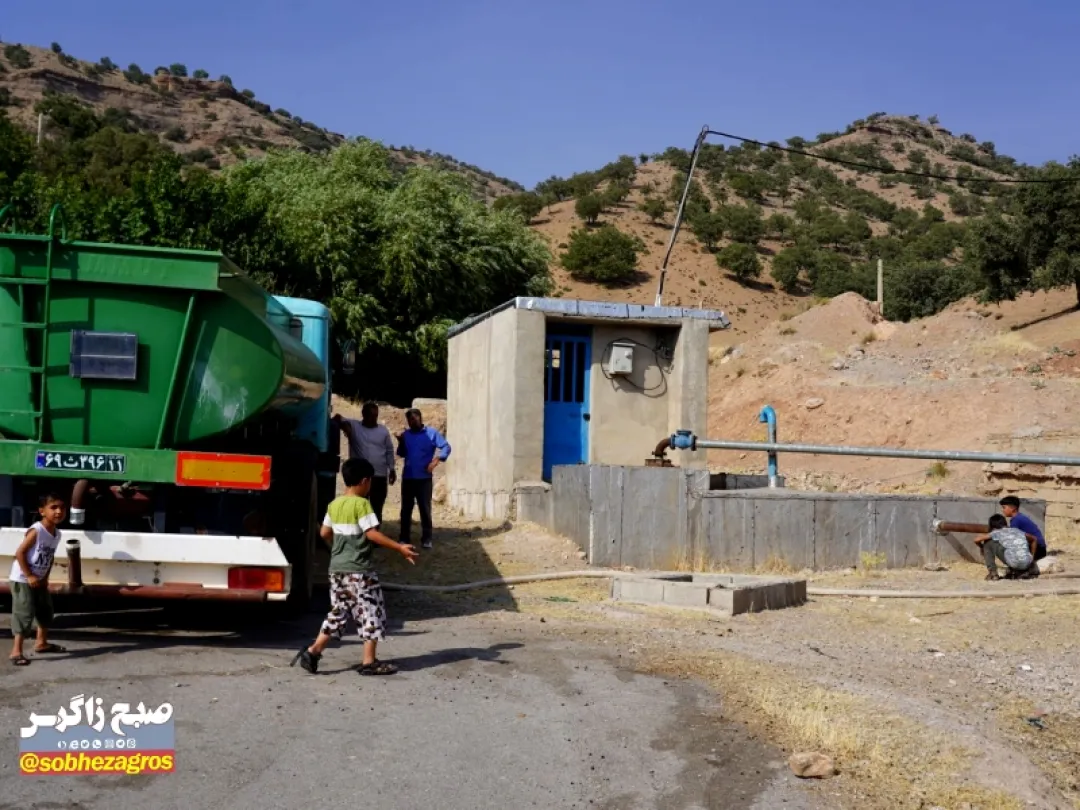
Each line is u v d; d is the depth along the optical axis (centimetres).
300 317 1131
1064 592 1231
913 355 3644
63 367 773
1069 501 1870
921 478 2511
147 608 979
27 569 720
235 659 764
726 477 1695
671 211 12212
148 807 484
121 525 805
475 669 763
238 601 793
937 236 10875
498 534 1473
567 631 927
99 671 707
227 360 782
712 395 3741
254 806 492
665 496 1337
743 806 525
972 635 1007
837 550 1397
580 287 9219
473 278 3622
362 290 3419
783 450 1392
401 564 1285
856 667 852
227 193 2794
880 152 17862
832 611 1111
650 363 1716
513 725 632
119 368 773
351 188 3397
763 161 15738
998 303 4422
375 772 544
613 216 11850
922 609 1137
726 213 11444
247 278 841
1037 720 730
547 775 554
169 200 2681
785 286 9881
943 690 796
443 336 3375
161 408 781
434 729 617
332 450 1240
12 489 792
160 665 733
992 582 1302
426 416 2658
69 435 779
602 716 659
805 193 14575
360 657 792
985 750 626
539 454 1597
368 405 1335
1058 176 4159
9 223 2455
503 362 1650
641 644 880
